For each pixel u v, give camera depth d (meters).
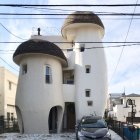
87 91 27.70
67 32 29.39
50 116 27.61
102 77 27.97
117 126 25.44
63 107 26.98
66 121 29.47
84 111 27.16
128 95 64.06
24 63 25.67
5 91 35.47
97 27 28.48
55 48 25.78
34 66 25.12
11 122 32.72
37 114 24.47
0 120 28.64
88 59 28.02
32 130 24.45
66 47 31.34
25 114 24.72
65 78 29.94
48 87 25.17
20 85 25.70
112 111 66.56
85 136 17.11
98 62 28.08
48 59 25.59
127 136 19.92
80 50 28.41
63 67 28.69
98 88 27.62
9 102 37.41
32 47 24.61
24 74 25.45
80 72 27.86
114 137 21.81
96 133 17.12
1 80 35.12
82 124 18.52
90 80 27.69
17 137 21.75
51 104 25.02
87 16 27.92
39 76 25.00
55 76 25.97
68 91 27.78
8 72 36.94
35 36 31.77
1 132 27.19
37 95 24.66
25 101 24.77
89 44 28.36
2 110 34.59
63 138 21.02
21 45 25.31
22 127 25.95
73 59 28.70
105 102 27.91
